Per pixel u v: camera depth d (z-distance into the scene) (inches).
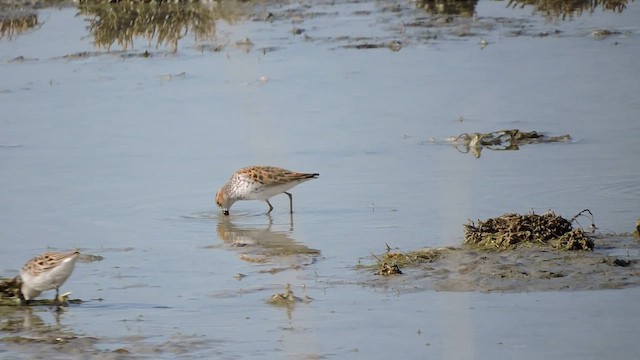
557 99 842.2
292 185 618.8
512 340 413.4
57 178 684.7
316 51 1014.4
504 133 748.6
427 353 404.2
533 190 629.9
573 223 561.3
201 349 411.8
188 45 1058.1
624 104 822.5
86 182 676.7
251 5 1218.6
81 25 1145.4
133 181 677.9
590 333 418.3
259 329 433.1
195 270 517.7
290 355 404.2
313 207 622.2
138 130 788.0
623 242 521.0
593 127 768.3
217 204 622.5
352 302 459.8
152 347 414.6
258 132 772.6
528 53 986.7
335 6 1218.0
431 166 691.4
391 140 750.5
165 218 611.2
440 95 861.8
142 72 959.0
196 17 1171.9
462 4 1210.0
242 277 503.8
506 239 517.0
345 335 423.2
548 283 468.8
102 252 549.6
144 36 1102.4
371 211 606.5
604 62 948.6
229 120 806.5
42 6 1230.3
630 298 450.0
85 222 602.9
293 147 738.2
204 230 589.3
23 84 926.4
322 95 867.4
